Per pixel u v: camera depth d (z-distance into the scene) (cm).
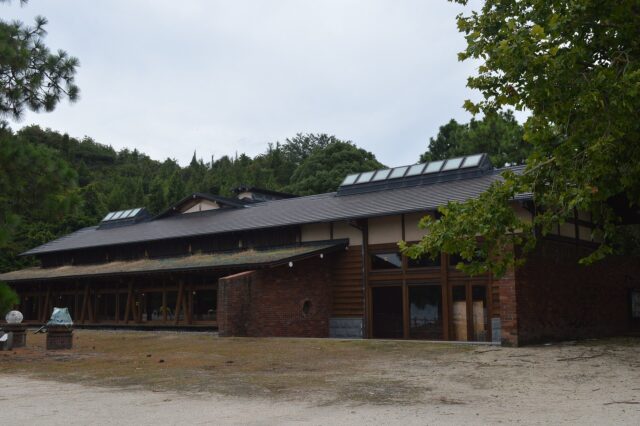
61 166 1362
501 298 1584
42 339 2044
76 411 741
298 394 868
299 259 2027
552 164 955
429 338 1945
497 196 946
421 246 933
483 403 784
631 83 817
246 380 1019
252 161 8469
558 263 1797
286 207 2594
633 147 936
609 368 1127
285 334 2034
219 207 3031
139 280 2556
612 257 2148
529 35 894
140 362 1308
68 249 3103
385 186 2420
